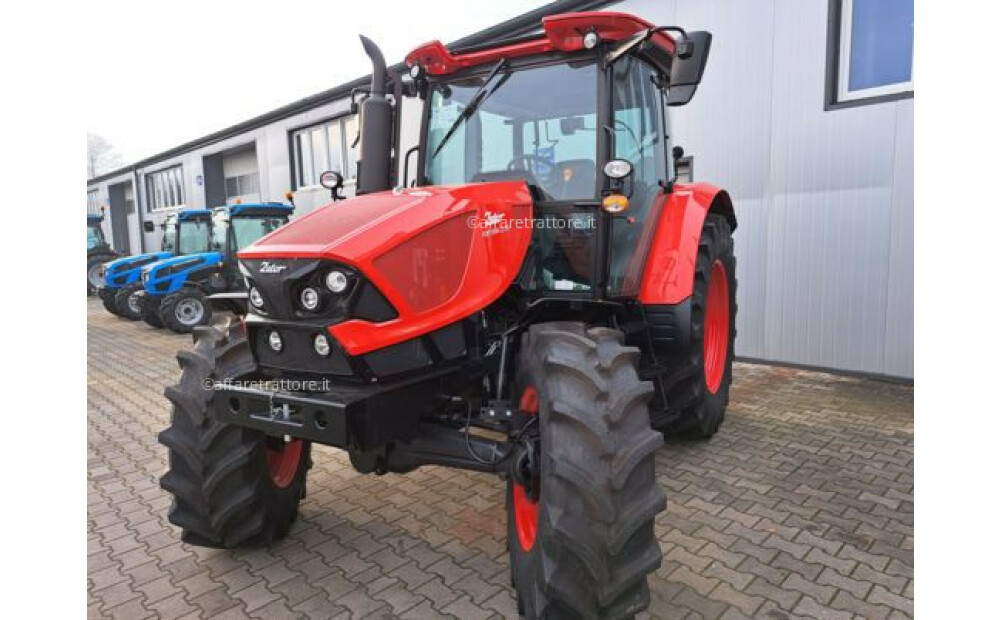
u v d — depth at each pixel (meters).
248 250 2.54
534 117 3.13
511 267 2.75
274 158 13.63
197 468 2.76
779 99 5.92
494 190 2.77
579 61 3.01
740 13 6.07
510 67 3.18
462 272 2.59
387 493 3.67
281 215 11.02
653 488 2.21
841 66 5.60
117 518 3.46
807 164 5.81
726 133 6.29
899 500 3.38
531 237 2.94
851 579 2.66
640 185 3.45
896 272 5.43
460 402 2.84
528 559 2.32
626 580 2.10
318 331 2.36
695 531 3.08
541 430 2.26
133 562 2.97
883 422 4.60
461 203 2.62
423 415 2.73
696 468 3.85
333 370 2.40
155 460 4.38
